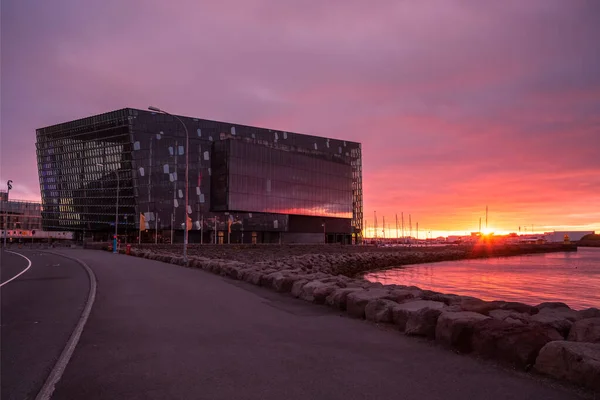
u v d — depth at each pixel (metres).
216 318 9.37
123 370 5.63
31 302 12.52
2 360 6.39
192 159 110.12
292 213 118.62
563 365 4.98
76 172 122.62
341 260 64.62
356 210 146.75
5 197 162.75
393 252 97.50
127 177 108.25
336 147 140.75
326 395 4.67
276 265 30.42
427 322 7.34
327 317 9.44
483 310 7.75
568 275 57.03
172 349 6.69
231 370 5.58
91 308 10.84
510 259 110.94
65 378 5.33
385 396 4.62
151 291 14.40
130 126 107.00
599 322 6.23
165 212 107.00
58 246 92.50
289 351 6.53
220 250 75.88
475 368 5.54
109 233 114.56
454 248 124.12
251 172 110.25
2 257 42.75
